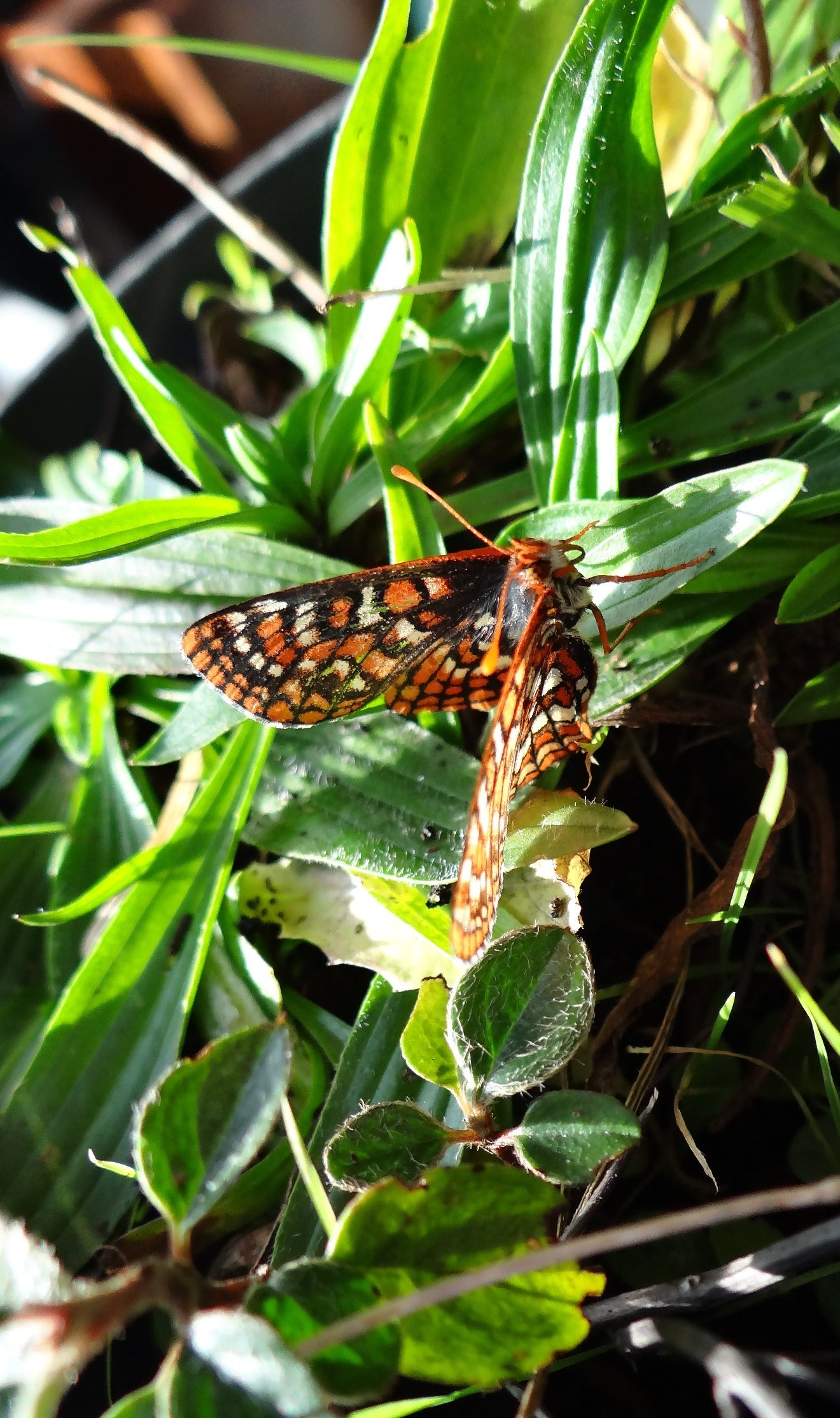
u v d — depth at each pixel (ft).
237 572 0.30
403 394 0.35
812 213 0.27
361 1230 0.17
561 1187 0.23
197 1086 0.18
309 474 0.35
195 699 0.29
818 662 0.29
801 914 0.28
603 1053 0.25
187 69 0.60
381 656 0.27
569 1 0.30
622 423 0.32
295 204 0.45
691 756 0.30
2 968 0.31
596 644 0.27
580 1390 0.23
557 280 0.28
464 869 0.21
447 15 0.29
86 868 0.32
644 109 0.26
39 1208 0.26
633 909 0.29
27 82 0.62
